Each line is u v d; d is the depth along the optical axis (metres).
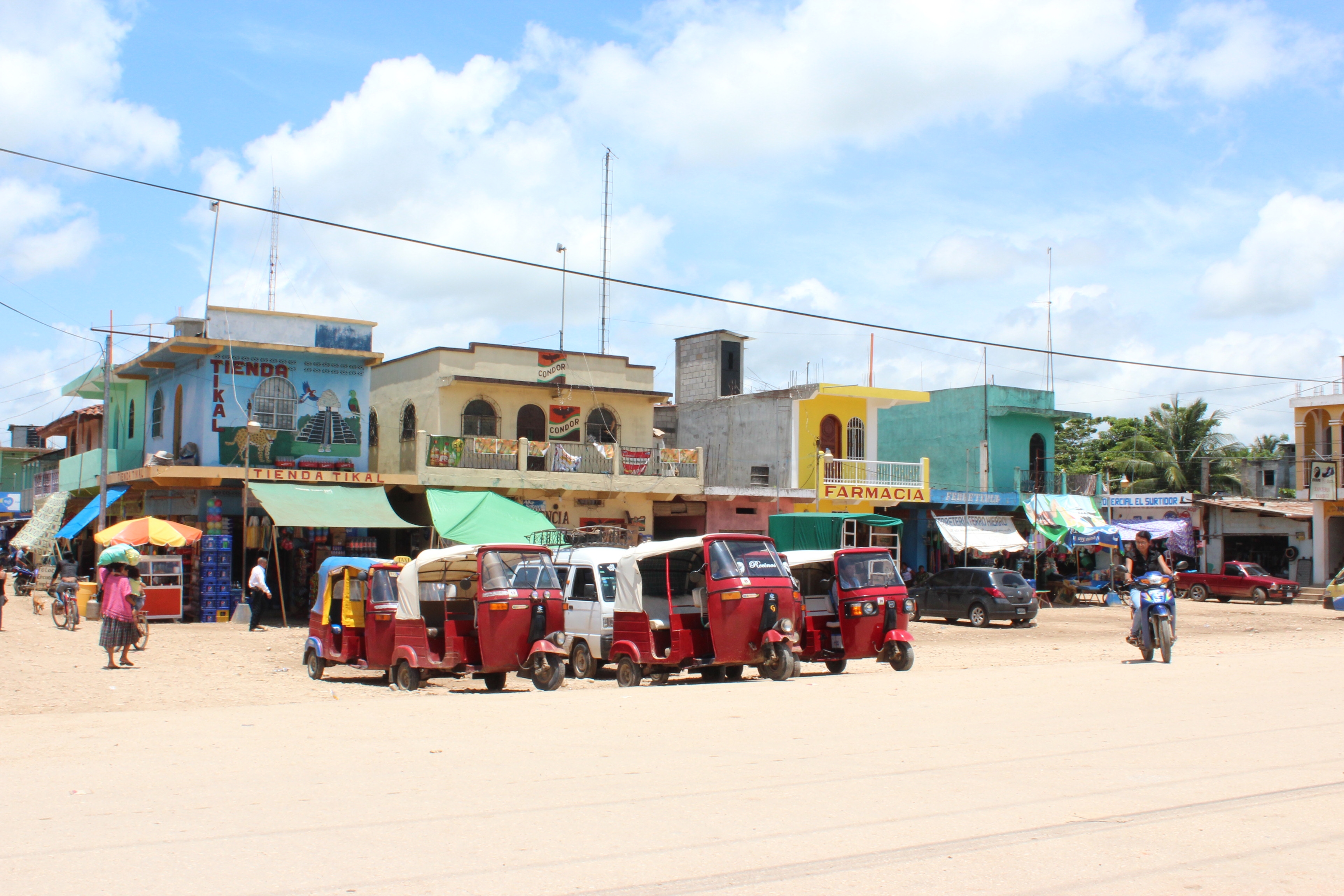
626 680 15.23
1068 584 40.00
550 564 15.11
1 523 48.69
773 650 14.32
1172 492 54.41
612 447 33.28
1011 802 6.11
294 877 4.68
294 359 30.25
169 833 5.48
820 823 5.62
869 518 31.94
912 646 22.16
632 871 4.76
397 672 15.34
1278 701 10.59
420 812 5.93
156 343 31.67
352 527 26.81
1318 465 44.88
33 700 13.29
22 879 4.67
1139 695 11.13
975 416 43.50
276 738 8.76
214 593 27.11
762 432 39.19
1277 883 4.57
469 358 32.75
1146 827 5.54
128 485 32.88
